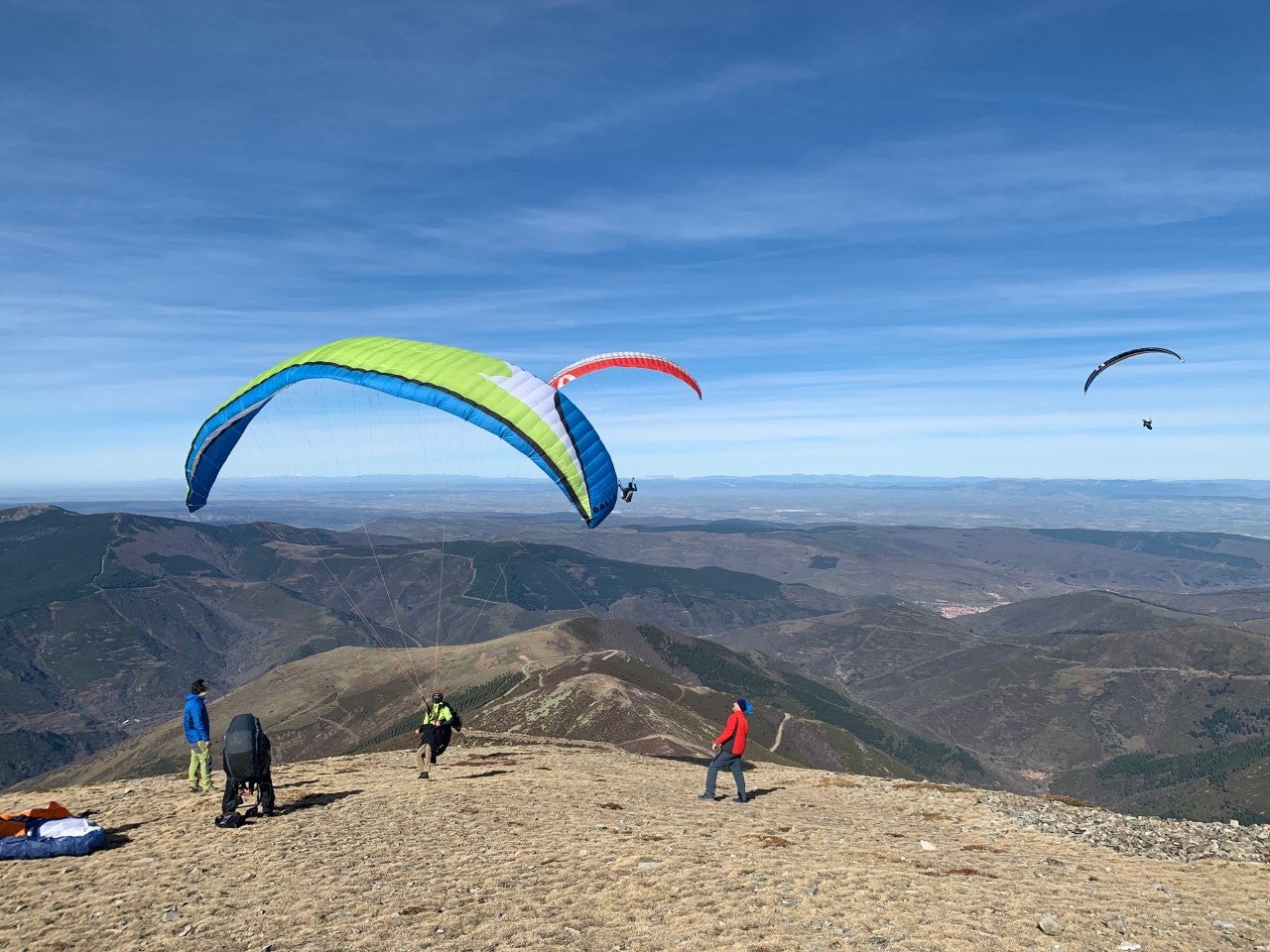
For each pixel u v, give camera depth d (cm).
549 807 1839
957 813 2056
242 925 1098
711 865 1359
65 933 1082
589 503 2206
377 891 1234
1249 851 1614
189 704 2075
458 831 1596
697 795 2172
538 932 1055
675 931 1052
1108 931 1070
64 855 1462
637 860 1376
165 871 1359
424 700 2395
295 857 1425
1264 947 1034
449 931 1060
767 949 983
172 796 1992
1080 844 1716
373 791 2050
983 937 1030
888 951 977
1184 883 1375
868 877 1295
